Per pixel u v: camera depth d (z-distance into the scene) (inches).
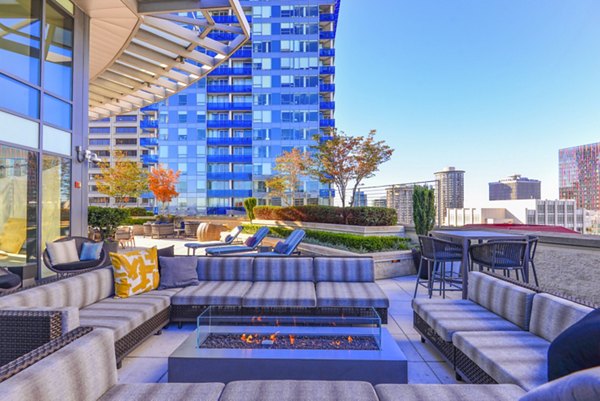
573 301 80.0
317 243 303.9
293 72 1119.0
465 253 157.8
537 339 82.0
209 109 1197.1
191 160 1192.8
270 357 80.2
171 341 116.7
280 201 1106.7
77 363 54.3
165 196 784.9
